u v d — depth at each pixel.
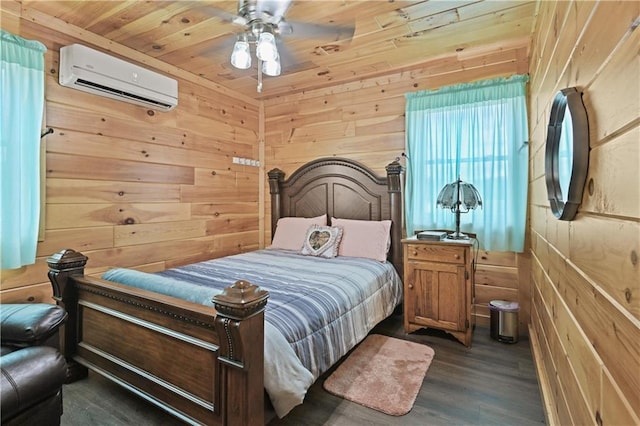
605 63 0.85
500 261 2.95
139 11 2.28
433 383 2.08
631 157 0.70
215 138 3.70
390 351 2.50
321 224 3.60
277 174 4.03
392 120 3.48
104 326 1.85
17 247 2.12
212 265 2.80
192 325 1.45
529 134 2.75
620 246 0.76
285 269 2.66
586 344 1.03
